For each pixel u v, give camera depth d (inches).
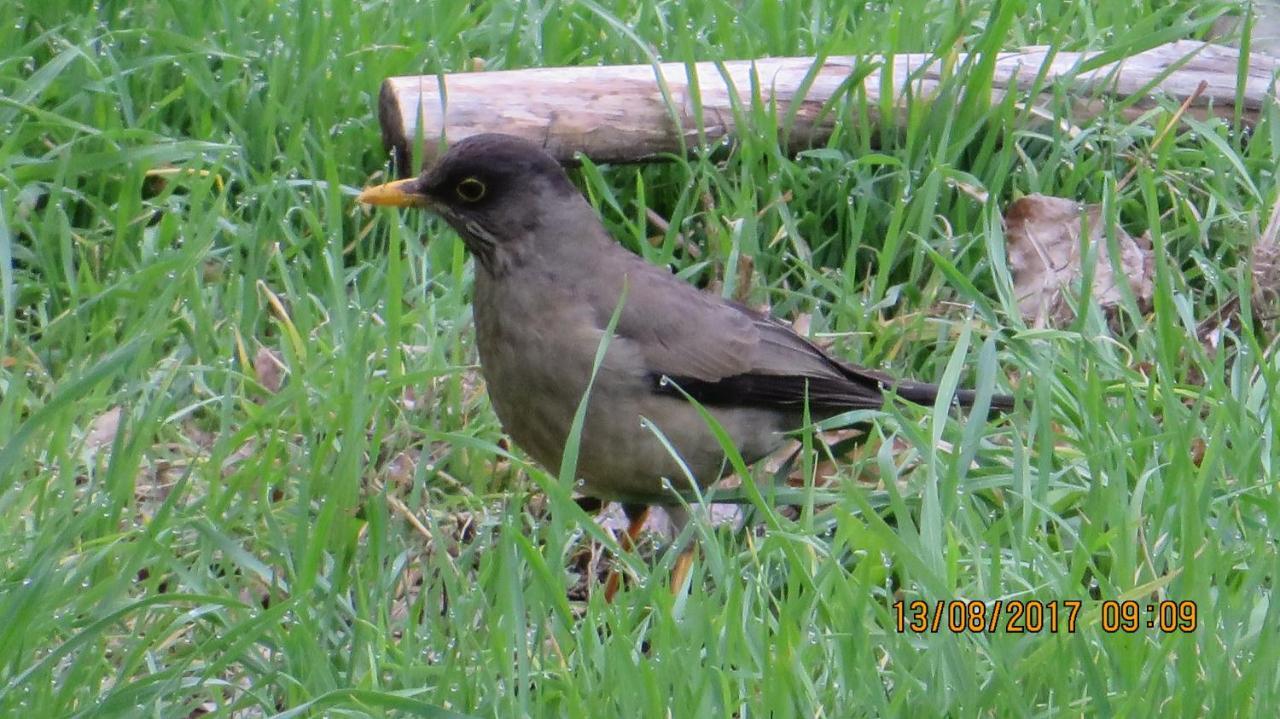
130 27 526.3
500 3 553.9
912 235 480.4
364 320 436.5
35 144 491.2
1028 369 417.7
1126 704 303.3
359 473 385.4
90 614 334.0
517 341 390.9
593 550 400.8
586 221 395.2
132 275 439.5
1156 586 328.2
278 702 334.3
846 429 440.1
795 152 509.7
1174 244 502.9
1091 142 517.7
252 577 369.4
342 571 365.1
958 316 475.2
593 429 390.6
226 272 470.0
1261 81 534.9
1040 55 531.2
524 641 314.3
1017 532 373.1
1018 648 326.0
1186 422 398.3
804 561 358.3
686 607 345.4
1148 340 449.1
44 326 439.2
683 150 490.0
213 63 523.5
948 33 530.9
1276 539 366.3
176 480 399.9
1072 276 483.5
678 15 539.2
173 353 436.1
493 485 418.9
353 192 483.5
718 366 395.9
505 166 388.2
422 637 345.1
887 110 503.2
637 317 390.0
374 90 513.0
